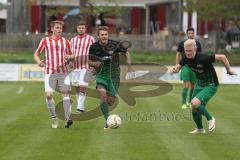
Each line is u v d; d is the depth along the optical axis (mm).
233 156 22062
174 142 24906
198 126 27422
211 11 82500
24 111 35312
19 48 77625
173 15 110062
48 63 29000
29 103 39969
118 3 103438
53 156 21609
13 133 26828
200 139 25734
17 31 98438
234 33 96688
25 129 28094
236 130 28594
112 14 102125
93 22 105750
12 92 48875
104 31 28547
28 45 77812
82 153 22219
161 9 114500
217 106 39812
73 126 29266
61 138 25547
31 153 22141
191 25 101188
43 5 107875
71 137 25844
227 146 24109
